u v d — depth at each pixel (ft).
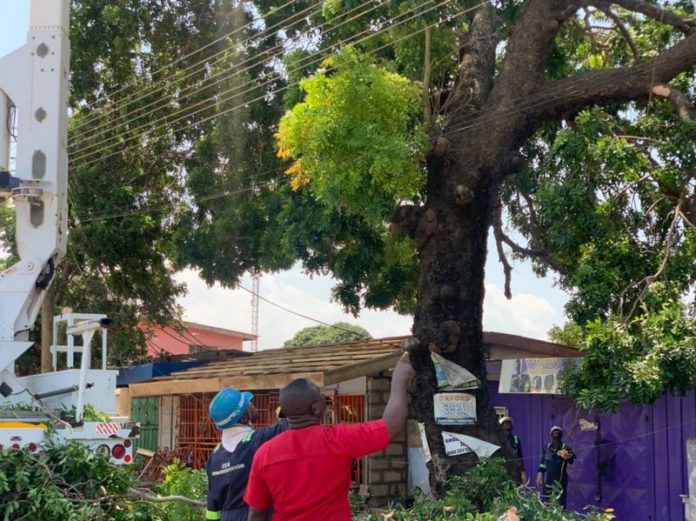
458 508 30.35
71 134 71.97
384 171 37.91
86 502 25.53
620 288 36.99
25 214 34.14
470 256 40.47
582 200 36.14
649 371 32.19
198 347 102.53
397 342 56.29
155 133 72.64
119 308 79.92
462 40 43.96
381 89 39.01
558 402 49.67
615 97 39.22
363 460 51.80
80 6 71.15
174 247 70.59
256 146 66.23
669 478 44.45
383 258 53.88
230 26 68.85
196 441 65.67
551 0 40.75
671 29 46.83
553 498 28.96
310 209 53.47
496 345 52.49
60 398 31.65
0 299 33.22
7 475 25.31
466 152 40.57
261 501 14.06
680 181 36.73
